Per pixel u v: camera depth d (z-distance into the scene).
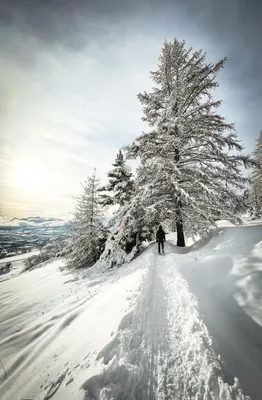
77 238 18.53
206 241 10.30
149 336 3.95
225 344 3.74
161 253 10.66
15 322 8.10
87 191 19.47
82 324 5.54
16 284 17.78
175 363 3.25
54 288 13.09
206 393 2.74
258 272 5.90
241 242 8.12
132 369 3.14
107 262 14.41
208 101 11.48
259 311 4.67
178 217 11.80
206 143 11.30
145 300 5.27
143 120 13.25
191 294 5.10
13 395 3.57
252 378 3.19
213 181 10.95
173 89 12.02
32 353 4.99
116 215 12.52
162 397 2.72
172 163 10.77
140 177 12.48
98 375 2.99
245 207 10.91
